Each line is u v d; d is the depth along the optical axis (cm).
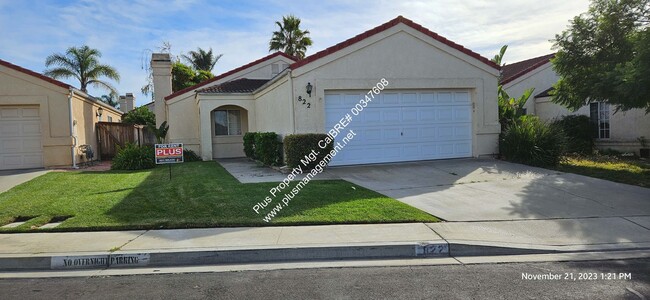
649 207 788
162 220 716
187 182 1098
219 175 1228
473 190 941
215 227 689
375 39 1292
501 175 1111
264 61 2205
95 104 1958
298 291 455
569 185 980
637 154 1530
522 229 664
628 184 981
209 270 533
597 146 1675
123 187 1057
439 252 582
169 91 2086
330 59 1257
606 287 454
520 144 1298
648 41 924
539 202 830
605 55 1167
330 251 576
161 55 2083
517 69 2206
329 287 466
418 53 1338
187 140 1988
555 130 1330
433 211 767
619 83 1008
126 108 3469
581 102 1247
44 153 1560
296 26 3344
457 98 1409
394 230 655
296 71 1234
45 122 1553
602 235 639
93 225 692
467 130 1425
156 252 563
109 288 473
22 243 612
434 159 1388
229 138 2011
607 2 1152
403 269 525
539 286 460
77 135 1667
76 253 562
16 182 1195
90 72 3138
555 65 1262
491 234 636
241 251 569
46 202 879
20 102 1526
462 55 1384
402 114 1346
